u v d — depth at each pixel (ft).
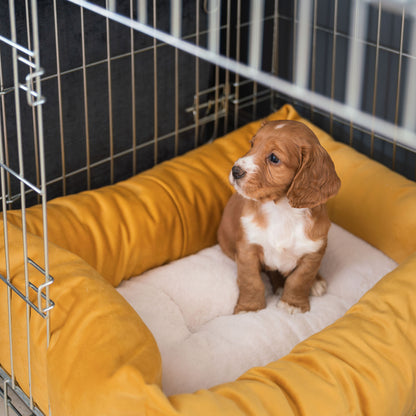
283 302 3.46
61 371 2.60
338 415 2.55
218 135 4.80
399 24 3.89
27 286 2.69
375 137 4.28
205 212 3.84
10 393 3.23
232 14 4.45
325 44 4.32
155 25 3.99
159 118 4.37
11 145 3.70
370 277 3.64
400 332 2.86
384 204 3.71
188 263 3.70
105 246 3.48
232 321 3.32
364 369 2.70
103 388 2.46
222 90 4.66
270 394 2.51
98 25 3.77
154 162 4.49
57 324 2.71
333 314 3.43
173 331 3.27
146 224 3.61
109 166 4.24
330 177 3.06
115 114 4.12
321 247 3.33
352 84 4.27
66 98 3.82
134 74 4.09
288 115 4.25
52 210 3.45
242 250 3.38
